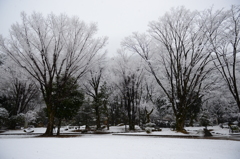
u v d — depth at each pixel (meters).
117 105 40.72
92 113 34.31
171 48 20.78
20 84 31.02
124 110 35.31
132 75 28.06
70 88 19.52
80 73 21.62
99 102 28.95
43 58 19.00
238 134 19.20
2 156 6.22
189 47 20.53
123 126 36.53
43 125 42.78
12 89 32.94
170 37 20.84
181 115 20.05
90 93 33.03
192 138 14.43
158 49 22.27
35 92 31.91
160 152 7.38
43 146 8.63
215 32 19.28
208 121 28.72
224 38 18.61
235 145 9.67
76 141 11.02
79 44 20.05
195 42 19.92
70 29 19.88
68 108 20.08
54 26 18.97
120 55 29.23
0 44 17.69
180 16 20.34
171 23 20.66
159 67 23.69
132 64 28.34
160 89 28.84
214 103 35.09
